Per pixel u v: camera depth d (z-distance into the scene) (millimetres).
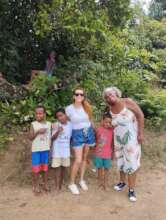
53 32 4473
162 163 3779
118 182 3219
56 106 3949
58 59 4758
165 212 2748
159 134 4555
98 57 4762
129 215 2664
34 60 4965
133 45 6223
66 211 2668
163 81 6441
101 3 4164
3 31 4574
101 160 3047
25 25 4734
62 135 2930
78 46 4691
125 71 5203
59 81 4223
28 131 3691
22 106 3900
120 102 2805
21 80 4852
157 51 7121
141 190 3111
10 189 2949
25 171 3189
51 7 4129
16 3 4602
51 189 2986
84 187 3021
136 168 2857
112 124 2879
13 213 2607
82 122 2975
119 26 4473
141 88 5141
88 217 2600
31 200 2797
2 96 4070
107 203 2822
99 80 4496
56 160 2930
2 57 4574
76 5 3924
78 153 2967
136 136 2838
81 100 2977
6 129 3670
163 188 3186
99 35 4266
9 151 3391
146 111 4859
